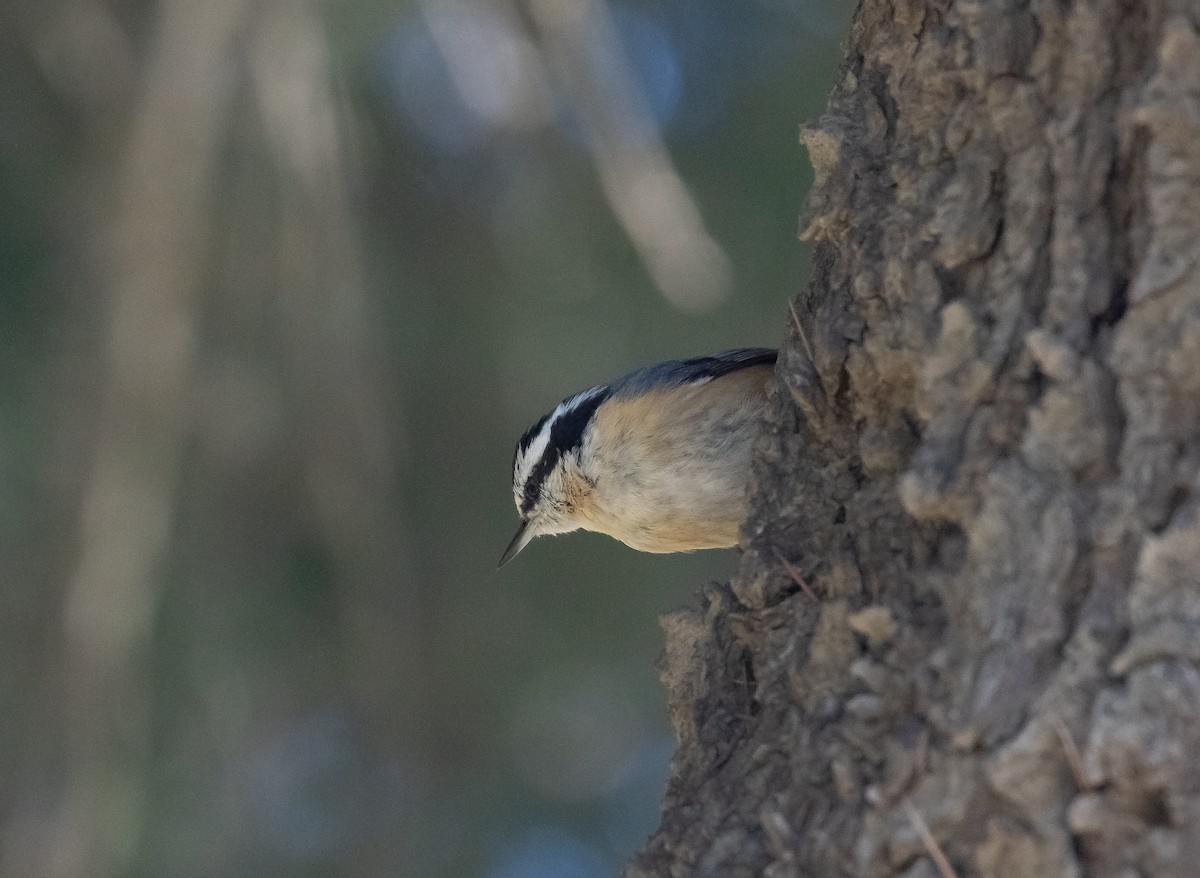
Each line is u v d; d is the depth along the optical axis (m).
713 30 13.33
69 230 12.56
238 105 11.31
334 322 12.04
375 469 12.59
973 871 4.33
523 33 11.77
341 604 13.70
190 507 13.02
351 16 11.70
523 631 14.40
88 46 12.30
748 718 5.52
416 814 14.40
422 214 13.96
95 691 11.78
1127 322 4.65
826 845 4.66
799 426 5.91
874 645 4.88
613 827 14.82
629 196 10.92
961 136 5.28
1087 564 4.49
